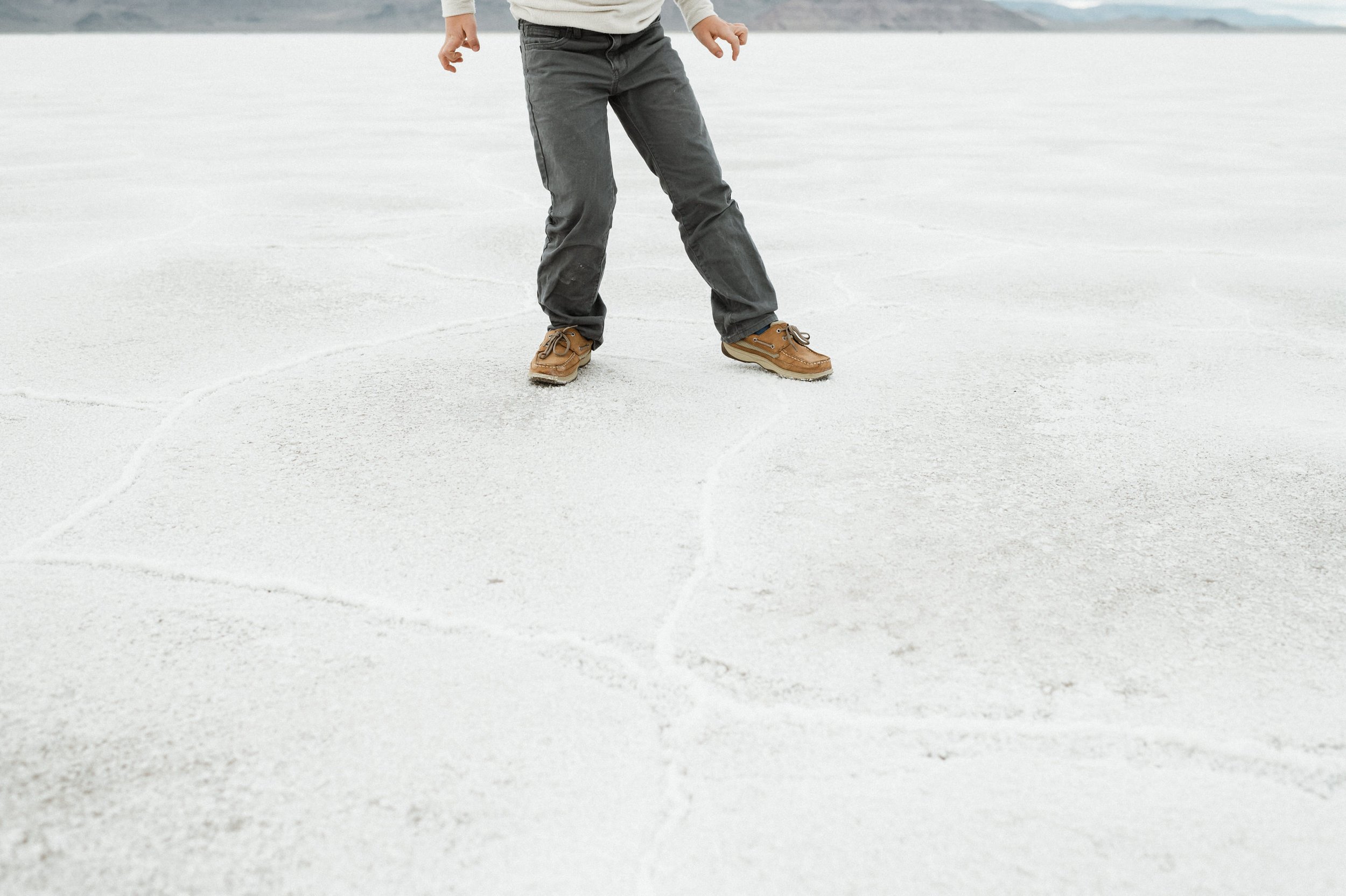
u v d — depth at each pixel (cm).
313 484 179
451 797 106
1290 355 255
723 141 747
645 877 96
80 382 230
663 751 114
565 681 126
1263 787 109
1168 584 148
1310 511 171
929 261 362
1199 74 1934
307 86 1479
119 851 99
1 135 755
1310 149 699
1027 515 170
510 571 152
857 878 96
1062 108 1070
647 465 189
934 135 793
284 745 114
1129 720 119
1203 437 203
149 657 129
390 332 271
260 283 319
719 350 258
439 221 429
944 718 119
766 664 129
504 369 241
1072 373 242
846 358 254
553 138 211
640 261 356
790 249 383
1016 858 99
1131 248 384
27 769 109
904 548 159
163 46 4634
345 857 98
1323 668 129
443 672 127
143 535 161
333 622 138
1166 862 98
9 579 148
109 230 403
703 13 228
